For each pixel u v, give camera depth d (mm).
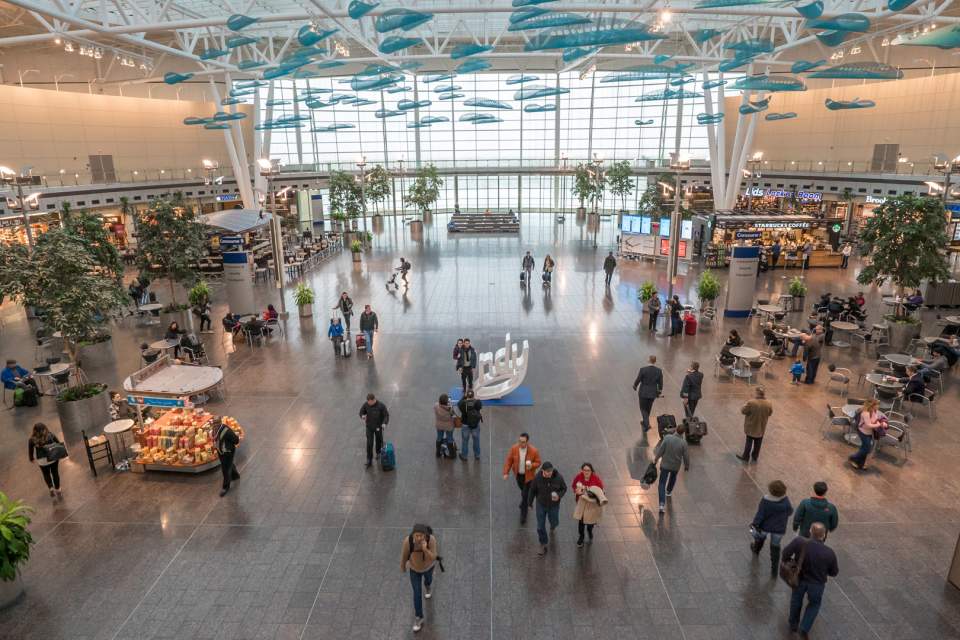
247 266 18844
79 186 30656
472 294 22500
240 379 14055
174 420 10102
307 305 19391
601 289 23188
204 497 9047
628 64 45344
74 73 38062
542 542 7504
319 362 15188
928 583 7004
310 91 31391
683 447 8094
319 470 9773
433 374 14164
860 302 17484
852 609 6594
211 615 6645
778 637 6211
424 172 44375
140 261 18188
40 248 11672
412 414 11891
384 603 6785
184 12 27844
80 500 9023
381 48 16250
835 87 38125
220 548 7812
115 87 39469
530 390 13109
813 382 13445
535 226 43281
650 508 8547
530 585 7023
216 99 34094
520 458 8062
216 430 10086
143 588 7094
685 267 27234
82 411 11266
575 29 14477
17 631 6469
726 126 45125
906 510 8461
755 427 9562
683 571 7242
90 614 6695
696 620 6465
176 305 18781
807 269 27141
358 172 44281
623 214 29828
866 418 9414
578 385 13391
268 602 6828
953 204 25703
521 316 19312
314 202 39188
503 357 13195
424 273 26656
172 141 39938
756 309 18906
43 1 16109
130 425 10148
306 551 7727
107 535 8133
